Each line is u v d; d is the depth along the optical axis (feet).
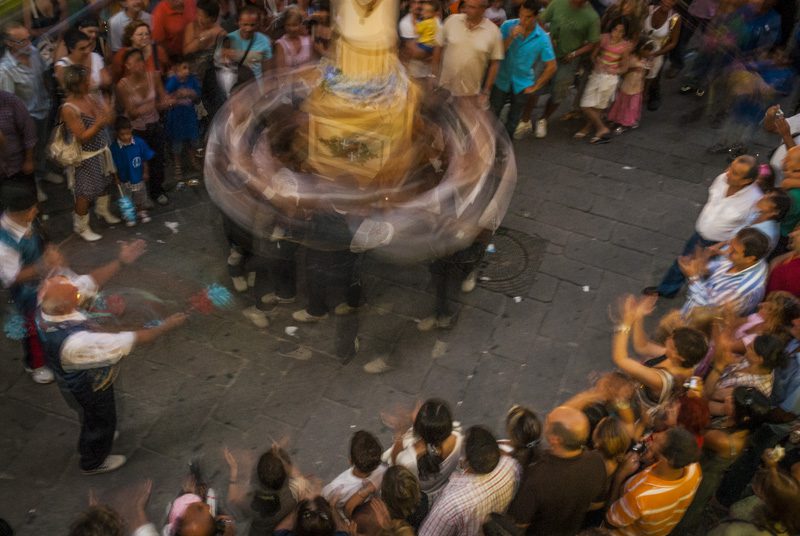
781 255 17.98
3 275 15.08
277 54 21.83
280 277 18.26
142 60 20.52
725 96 27.40
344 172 17.66
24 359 17.13
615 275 21.13
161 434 16.21
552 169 24.95
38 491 15.05
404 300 19.52
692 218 23.48
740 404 13.17
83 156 19.17
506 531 10.41
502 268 20.89
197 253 20.63
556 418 11.45
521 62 23.48
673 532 14.73
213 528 11.09
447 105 20.44
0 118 18.66
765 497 11.40
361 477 12.35
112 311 18.42
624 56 24.66
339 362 17.98
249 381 17.44
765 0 26.14
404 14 24.40
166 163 23.66
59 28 21.84
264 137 18.81
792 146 20.22
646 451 12.94
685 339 13.28
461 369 18.17
